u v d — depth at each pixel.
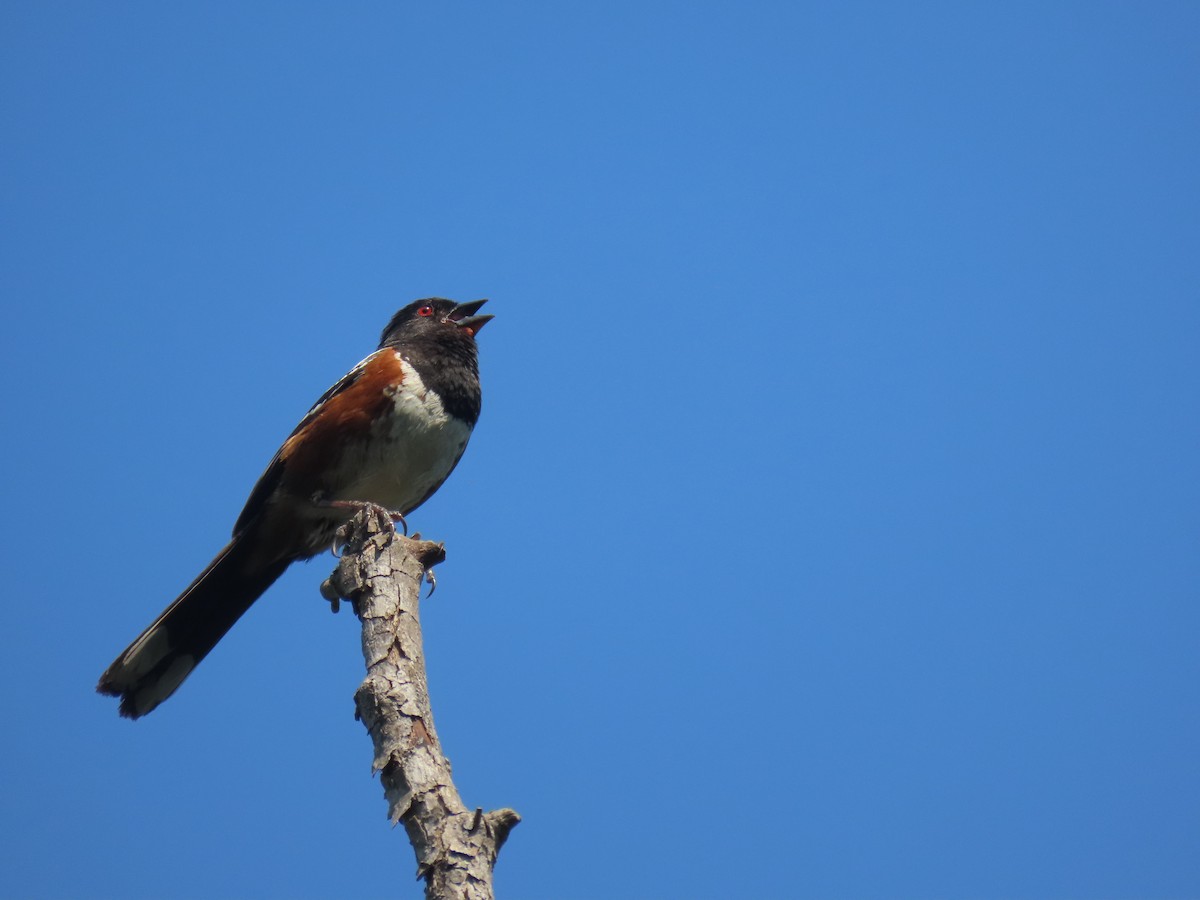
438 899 4.64
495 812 4.91
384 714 5.58
